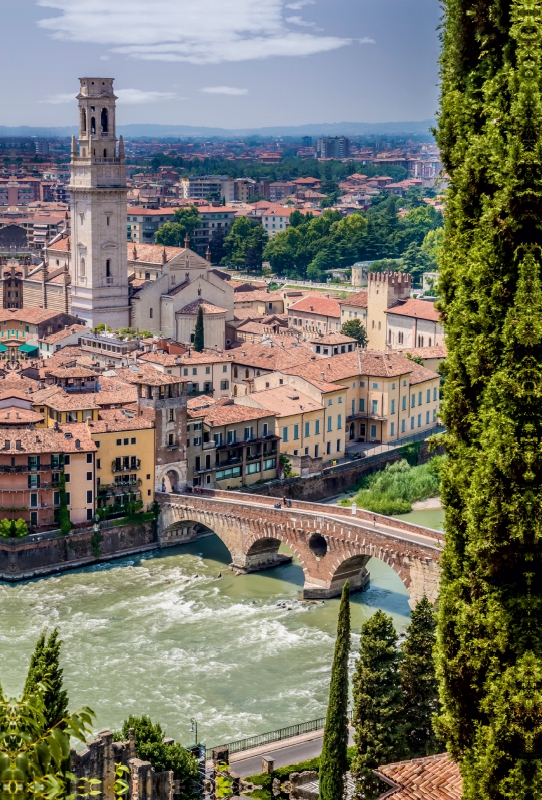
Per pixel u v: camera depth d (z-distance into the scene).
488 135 58.44
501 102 58.84
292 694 159.25
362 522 198.50
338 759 109.25
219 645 177.38
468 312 60.94
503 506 57.88
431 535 187.50
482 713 61.47
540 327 56.78
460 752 62.91
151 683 162.50
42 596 199.25
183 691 160.00
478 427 60.69
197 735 142.12
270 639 180.12
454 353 61.94
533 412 57.69
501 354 59.12
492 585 59.88
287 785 124.88
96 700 156.25
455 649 62.69
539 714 57.31
